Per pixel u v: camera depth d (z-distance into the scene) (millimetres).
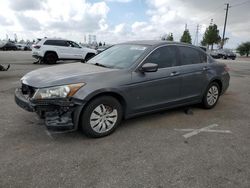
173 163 3193
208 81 5434
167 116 5094
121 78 3949
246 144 3859
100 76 3805
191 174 2951
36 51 15281
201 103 5621
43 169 2939
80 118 3688
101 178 2807
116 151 3469
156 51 4531
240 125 4719
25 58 20859
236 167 3146
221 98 7008
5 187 2582
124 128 4340
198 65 5242
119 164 3121
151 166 3100
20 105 3857
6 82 8242
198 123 4750
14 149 3406
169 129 4379
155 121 4762
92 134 3791
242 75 12914
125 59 4430
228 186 2742
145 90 4262
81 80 3619
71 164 3078
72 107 3508
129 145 3676
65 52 15906
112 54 4855
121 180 2783
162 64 4594
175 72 4711
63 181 2723
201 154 3471
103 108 3844
